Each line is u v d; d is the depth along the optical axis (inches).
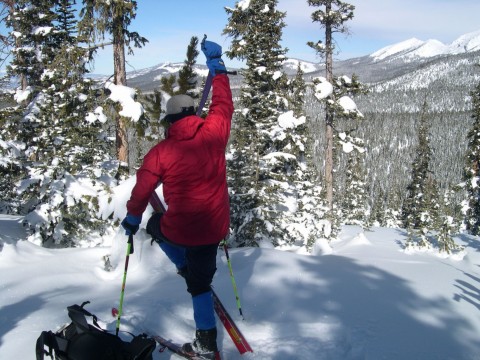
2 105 642.2
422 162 1535.4
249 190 470.6
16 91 665.6
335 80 787.4
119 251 214.7
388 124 6122.1
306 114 681.0
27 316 138.9
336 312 153.9
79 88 423.2
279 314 151.3
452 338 138.5
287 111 668.7
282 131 623.2
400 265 235.9
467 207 1078.4
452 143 5142.7
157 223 118.9
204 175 106.4
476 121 1085.1
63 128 432.8
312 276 193.0
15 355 110.6
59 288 181.0
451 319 155.3
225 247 136.9
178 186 105.6
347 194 1694.1
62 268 207.3
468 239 800.9
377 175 4402.1
